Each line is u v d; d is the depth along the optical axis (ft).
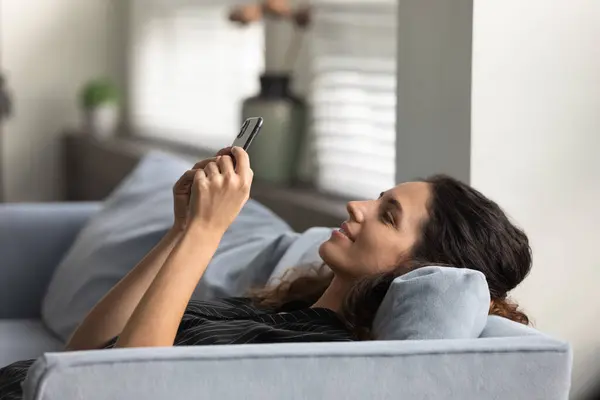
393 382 4.44
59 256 9.88
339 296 5.75
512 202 7.41
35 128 18.52
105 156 16.15
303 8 11.85
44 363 4.11
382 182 10.64
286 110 11.59
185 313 5.65
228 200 4.97
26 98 18.42
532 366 4.57
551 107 7.41
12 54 18.28
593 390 7.79
